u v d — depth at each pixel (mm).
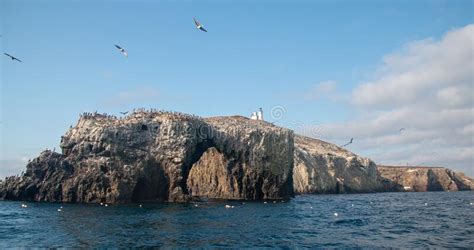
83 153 88688
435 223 51875
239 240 38406
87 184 85375
